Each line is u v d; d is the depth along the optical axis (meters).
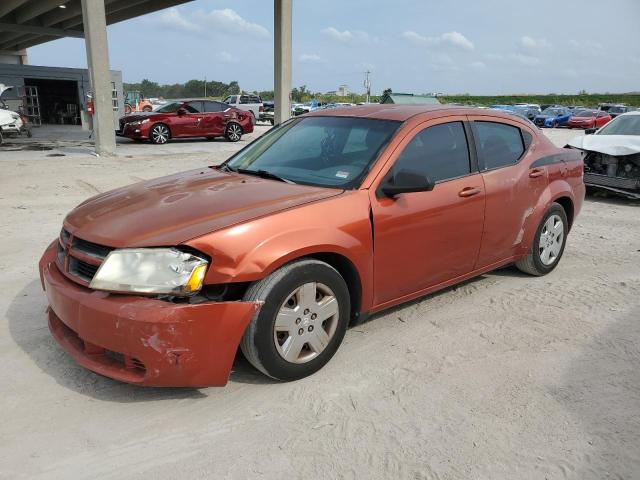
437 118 4.09
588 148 9.27
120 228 3.01
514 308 4.46
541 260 5.12
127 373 2.84
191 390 3.14
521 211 4.65
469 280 5.12
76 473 2.46
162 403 3.02
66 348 3.10
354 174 3.60
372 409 3.00
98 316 2.78
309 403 3.04
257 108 36.09
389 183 3.58
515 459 2.62
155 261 2.80
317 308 3.22
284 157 4.06
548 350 3.74
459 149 4.17
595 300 4.68
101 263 2.89
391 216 3.54
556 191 5.02
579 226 7.64
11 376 3.24
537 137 5.05
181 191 3.53
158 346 2.71
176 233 2.88
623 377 3.40
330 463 2.56
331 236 3.21
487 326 4.11
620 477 2.51
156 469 2.50
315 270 3.14
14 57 43.88
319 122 4.32
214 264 2.83
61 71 29.41
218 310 2.80
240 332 2.88
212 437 2.74
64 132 24.78
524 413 2.99
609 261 5.91
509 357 3.63
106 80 14.48
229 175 3.95
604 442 2.76
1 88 21.97
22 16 27.92
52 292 3.08
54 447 2.63
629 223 7.85
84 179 10.41
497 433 2.81
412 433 2.80
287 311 3.08
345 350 3.67
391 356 3.60
